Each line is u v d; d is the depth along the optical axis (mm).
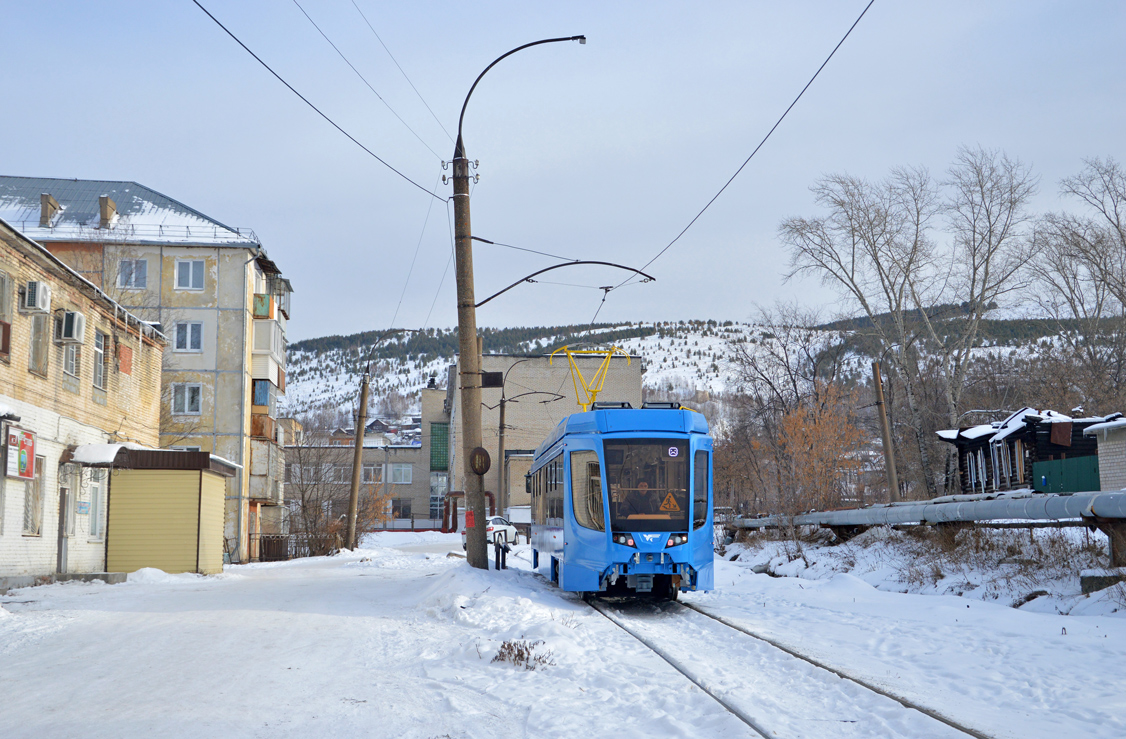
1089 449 26531
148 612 14320
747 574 23859
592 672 9219
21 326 19578
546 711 7535
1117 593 12711
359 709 7605
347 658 10219
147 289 42312
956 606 14344
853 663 9758
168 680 8766
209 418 41969
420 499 101438
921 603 14984
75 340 21516
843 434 36531
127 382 26750
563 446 16984
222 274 42719
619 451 16000
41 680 8758
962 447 32906
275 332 45406
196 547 24453
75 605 15375
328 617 13859
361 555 39500
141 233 42344
